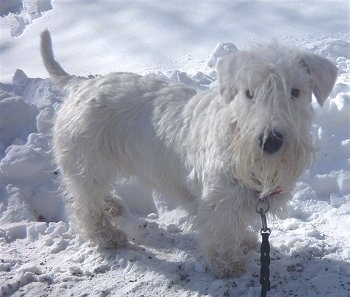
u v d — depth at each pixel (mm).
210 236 827
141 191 1069
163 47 1569
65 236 990
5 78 1498
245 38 1562
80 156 917
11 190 1065
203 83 1288
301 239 903
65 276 881
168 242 951
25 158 1090
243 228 828
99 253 929
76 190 941
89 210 942
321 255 874
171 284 840
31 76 1532
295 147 714
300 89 723
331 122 1122
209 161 784
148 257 909
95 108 901
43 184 1088
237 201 788
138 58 1539
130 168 926
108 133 907
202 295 810
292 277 829
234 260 839
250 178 750
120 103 895
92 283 866
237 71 726
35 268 897
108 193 992
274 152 698
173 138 844
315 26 1583
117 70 1498
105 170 926
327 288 796
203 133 795
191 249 923
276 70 701
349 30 1556
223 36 1583
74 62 1562
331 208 994
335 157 1078
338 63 1374
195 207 862
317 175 1044
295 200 1012
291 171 737
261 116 695
